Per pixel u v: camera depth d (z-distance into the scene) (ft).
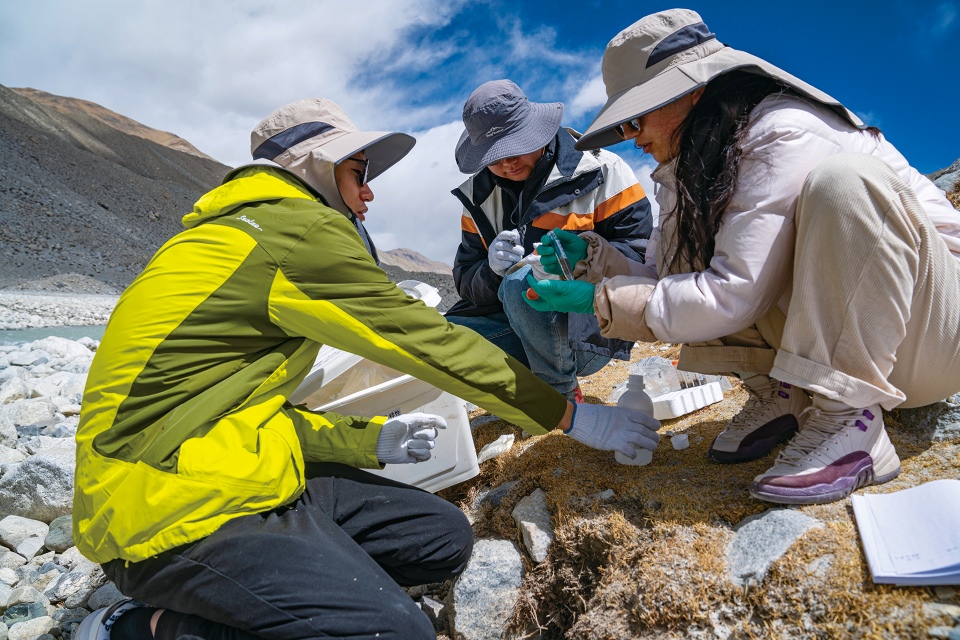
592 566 6.25
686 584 5.22
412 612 4.97
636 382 7.55
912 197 5.03
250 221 5.42
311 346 5.94
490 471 8.39
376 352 5.65
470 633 6.51
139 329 5.15
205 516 4.86
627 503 6.40
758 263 5.36
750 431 6.59
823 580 4.70
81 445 5.22
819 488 5.31
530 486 7.52
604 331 6.21
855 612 4.45
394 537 5.98
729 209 5.53
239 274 5.29
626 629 5.39
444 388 5.96
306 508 5.45
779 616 4.75
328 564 4.87
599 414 6.61
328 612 4.70
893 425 6.48
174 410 5.08
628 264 7.25
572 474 7.29
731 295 5.43
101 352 5.29
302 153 6.18
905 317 5.14
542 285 6.65
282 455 5.28
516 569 6.64
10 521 9.60
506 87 8.61
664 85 5.74
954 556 4.31
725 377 9.46
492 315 9.91
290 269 5.35
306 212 5.47
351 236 5.57
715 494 6.04
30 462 9.82
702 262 6.15
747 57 5.62
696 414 8.52
